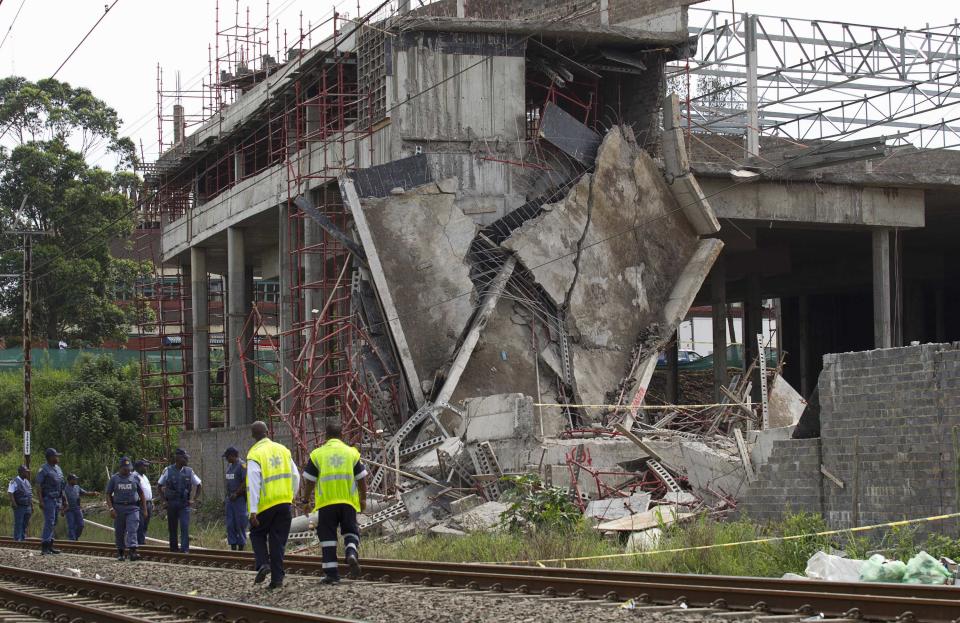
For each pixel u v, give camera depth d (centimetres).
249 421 4575
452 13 4147
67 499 2691
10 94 6888
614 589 1233
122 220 6694
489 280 3372
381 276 3203
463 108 3484
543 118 3456
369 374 3195
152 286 6366
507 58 3531
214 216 4700
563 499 2145
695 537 1697
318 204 3912
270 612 1102
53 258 6444
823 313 6053
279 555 1373
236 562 1794
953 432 1725
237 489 1961
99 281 6712
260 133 4559
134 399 5638
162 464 4944
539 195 3500
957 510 1709
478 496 2441
